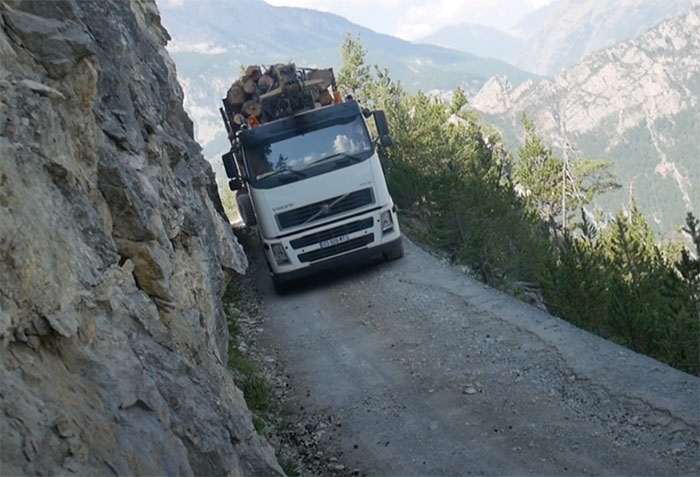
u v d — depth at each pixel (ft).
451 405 40.09
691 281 90.79
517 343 46.73
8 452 13.25
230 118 76.38
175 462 17.78
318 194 64.34
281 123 65.10
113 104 30.42
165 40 56.03
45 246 18.22
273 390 46.16
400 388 43.50
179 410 20.54
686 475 29.91
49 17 24.49
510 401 39.24
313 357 51.29
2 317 15.42
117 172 26.99
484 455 34.35
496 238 102.06
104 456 15.46
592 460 32.37
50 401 15.21
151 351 21.71
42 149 20.11
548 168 201.05
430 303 57.93
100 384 17.48
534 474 32.04
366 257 66.90
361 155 65.10
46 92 20.98
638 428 34.14
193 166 44.11
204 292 35.55
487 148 193.57
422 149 151.33
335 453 36.96
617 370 40.11
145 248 27.35
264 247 65.46
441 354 47.44
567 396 38.63
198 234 37.45
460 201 103.91
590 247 121.49
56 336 17.15
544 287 88.89
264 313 63.82
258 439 26.13
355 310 59.88
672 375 38.37
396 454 35.86
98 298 20.10
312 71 75.61
